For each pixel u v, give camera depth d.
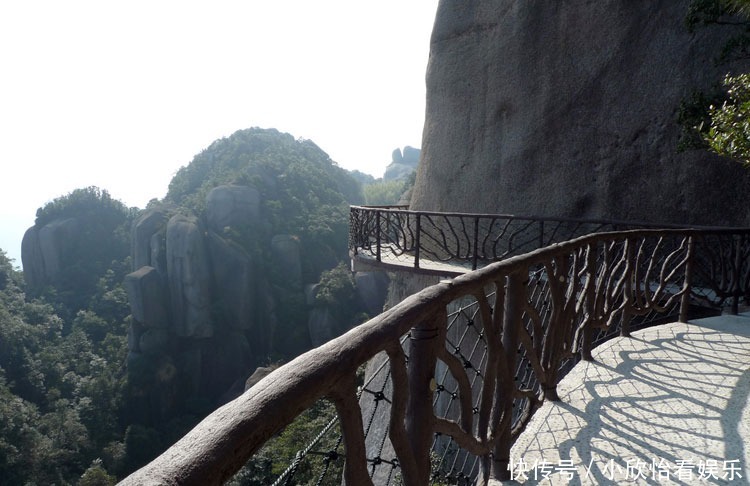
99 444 40.50
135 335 50.03
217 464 0.77
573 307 3.50
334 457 1.26
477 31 13.05
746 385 3.55
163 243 52.66
